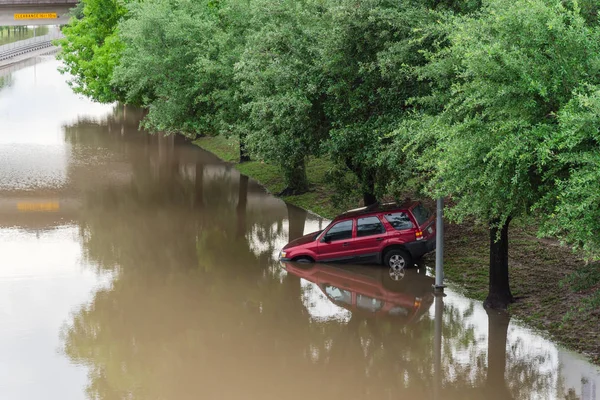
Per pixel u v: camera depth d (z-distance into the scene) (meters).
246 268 21.83
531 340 15.77
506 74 11.68
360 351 15.75
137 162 40.59
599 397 13.13
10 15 79.56
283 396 13.64
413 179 19.44
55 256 23.20
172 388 13.99
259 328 17.14
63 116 62.50
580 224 10.79
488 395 13.51
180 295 19.48
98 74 49.75
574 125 10.41
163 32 30.48
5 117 60.41
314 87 19.47
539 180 12.52
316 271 21.41
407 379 14.33
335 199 23.70
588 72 11.31
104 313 18.14
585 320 15.93
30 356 15.55
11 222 27.69
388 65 17.50
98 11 54.25
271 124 21.16
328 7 20.05
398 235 21.05
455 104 14.20
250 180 35.69
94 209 29.84
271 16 21.80
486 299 17.97
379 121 18.61
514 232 21.88
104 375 14.59
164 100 31.39
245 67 21.94
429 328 16.86
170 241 25.00
